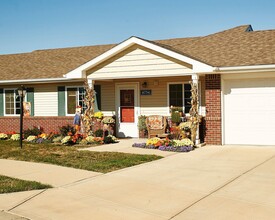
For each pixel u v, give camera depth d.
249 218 5.85
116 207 6.56
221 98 14.44
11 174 9.35
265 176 8.69
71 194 7.43
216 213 6.11
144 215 6.11
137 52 15.16
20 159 11.61
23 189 7.79
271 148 13.46
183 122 15.32
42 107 19.55
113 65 15.66
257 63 13.51
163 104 17.06
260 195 7.11
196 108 14.24
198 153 12.48
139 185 8.06
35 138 16.56
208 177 8.71
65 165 10.45
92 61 15.79
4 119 20.02
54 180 8.63
